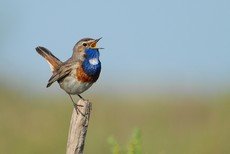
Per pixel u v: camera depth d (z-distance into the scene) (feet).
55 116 70.49
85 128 44.01
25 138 65.72
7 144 65.26
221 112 73.36
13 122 69.05
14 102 75.31
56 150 64.90
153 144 63.72
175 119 75.51
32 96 78.13
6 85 78.64
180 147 63.93
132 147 46.03
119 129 70.08
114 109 76.74
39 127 68.08
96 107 76.74
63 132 67.10
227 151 64.59
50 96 79.05
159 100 80.53
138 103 78.84
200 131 68.18
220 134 66.23
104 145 65.31
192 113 77.20
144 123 72.84
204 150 64.23
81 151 44.01
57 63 52.01
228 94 77.36
